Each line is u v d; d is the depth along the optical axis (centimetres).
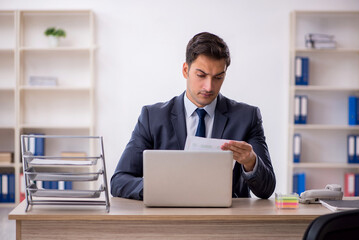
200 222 186
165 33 502
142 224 186
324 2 503
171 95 506
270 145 506
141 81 505
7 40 508
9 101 515
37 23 505
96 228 186
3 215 459
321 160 514
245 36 502
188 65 221
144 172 195
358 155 491
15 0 500
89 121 515
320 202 209
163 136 232
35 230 185
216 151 195
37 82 492
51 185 485
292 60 485
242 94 504
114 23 503
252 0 501
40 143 498
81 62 511
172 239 186
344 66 508
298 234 189
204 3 502
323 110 511
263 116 505
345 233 117
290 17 495
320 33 504
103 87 506
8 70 512
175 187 195
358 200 209
